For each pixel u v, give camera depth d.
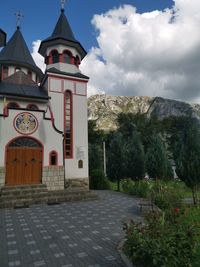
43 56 22.98
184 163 14.73
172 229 5.53
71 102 19.59
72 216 10.77
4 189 14.35
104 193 19.16
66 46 21.47
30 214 11.26
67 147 18.81
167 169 19.84
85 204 13.88
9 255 6.34
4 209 12.52
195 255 5.09
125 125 54.22
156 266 4.72
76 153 18.89
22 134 15.66
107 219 10.16
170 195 12.52
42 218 10.45
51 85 19.12
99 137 42.47
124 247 6.45
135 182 19.81
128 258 5.83
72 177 18.38
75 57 21.80
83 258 6.05
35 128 16.11
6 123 15.38
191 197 17.56
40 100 18.52
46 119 16.55
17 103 17.97
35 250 6.66
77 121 19.47
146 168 20.36
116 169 22.16
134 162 21.83
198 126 15.24
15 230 8.64
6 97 17.62
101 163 29.17
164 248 4.78
